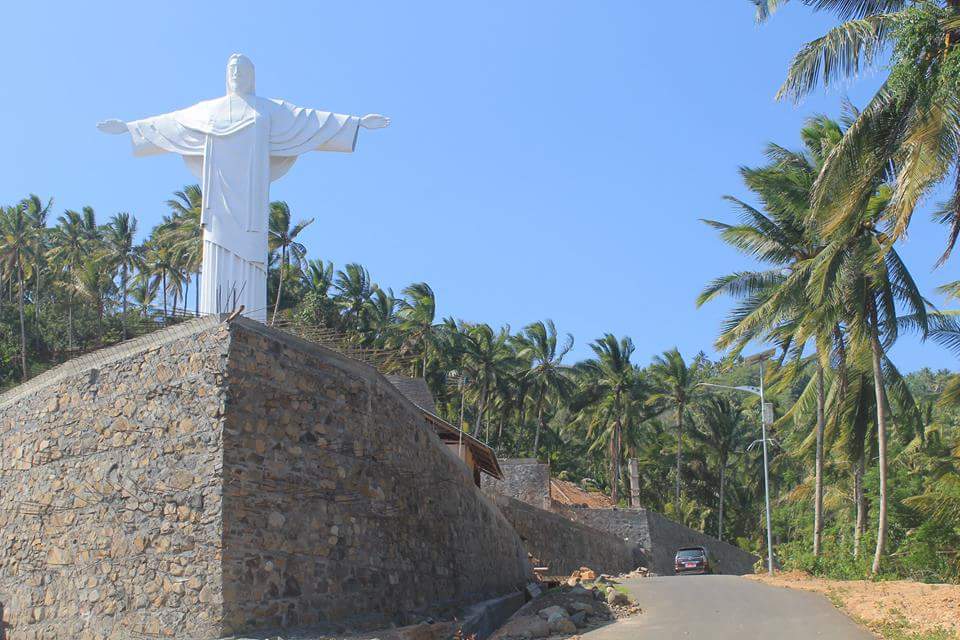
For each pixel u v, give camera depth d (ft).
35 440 62.49
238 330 53.47
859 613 65.46
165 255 229.04
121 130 79.66
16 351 206.28
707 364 349.82
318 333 70.03
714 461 266.36
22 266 216.54
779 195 108.17
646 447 265.95
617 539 170.09
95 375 59.21
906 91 58.75
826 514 207.00
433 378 237.25
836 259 98.48
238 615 48.75
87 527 56.34
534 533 131.85
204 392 52.65
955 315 112.57
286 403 55.31
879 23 61.36
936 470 124.16
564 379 244.22
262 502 52.03
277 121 79.61
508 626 66.95
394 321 244.01
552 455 251.19
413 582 63.57
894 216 64.39
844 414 118.93
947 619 59.00
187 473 51.75
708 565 152.56
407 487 65.62
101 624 53.26
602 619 69.82
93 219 249.55
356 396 60.85
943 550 106.32
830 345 110.73
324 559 55.11
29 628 58.34
